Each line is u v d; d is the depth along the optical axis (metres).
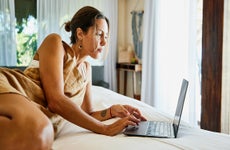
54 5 3.61
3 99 0.60
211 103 1.85
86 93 1.22
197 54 2.72
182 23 2.89
